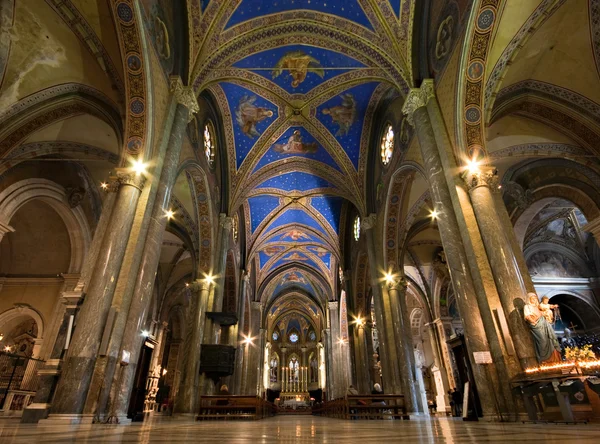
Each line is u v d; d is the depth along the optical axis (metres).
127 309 6.37
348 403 10.30
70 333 6.09
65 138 10.27
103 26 7.60
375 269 13.36
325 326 29.39
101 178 13.12
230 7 10.44
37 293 12.97
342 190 16.61
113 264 6.39
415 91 9.16
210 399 10.25
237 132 15.06
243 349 22.33
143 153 7.44
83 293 6.43
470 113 7.64
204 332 12.41
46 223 13.16
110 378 5.80
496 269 6.40
